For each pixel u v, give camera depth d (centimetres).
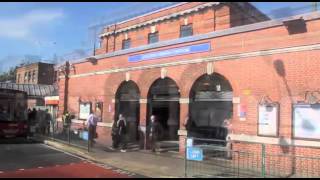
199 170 1521
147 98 2236
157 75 2169
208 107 1939
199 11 2703
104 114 2562
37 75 6003
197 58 1952
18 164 1596
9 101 2588
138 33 3148
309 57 1551
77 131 2323
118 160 1798
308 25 1559
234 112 1775
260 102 1684
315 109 1523
